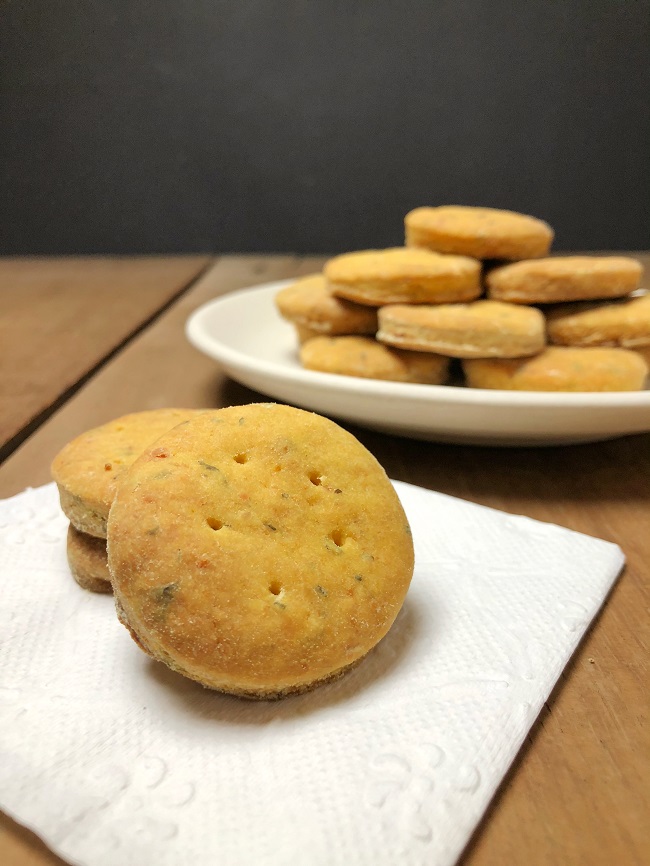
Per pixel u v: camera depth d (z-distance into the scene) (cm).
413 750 9
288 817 8
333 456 13
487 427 18
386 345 22
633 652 12
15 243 68
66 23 61
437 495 16
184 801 9
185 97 64
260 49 62
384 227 68
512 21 60
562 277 21
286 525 11
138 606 10
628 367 20
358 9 61
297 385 19
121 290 40
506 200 66
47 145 65
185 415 16
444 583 13
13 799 9
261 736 10
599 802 9
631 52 60
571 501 17
